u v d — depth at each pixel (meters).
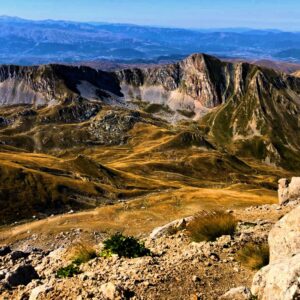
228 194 134.25
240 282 14.57
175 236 21.44
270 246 15.20
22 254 25.61
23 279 16.94
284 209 28.09
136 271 15.52
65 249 24.31
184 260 16.53
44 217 127.50
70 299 13.94
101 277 15.35
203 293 13.80
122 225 95.81
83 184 153.62
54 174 173.75
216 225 19.73
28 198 137.12
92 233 88.69
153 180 199.62
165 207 112.69
